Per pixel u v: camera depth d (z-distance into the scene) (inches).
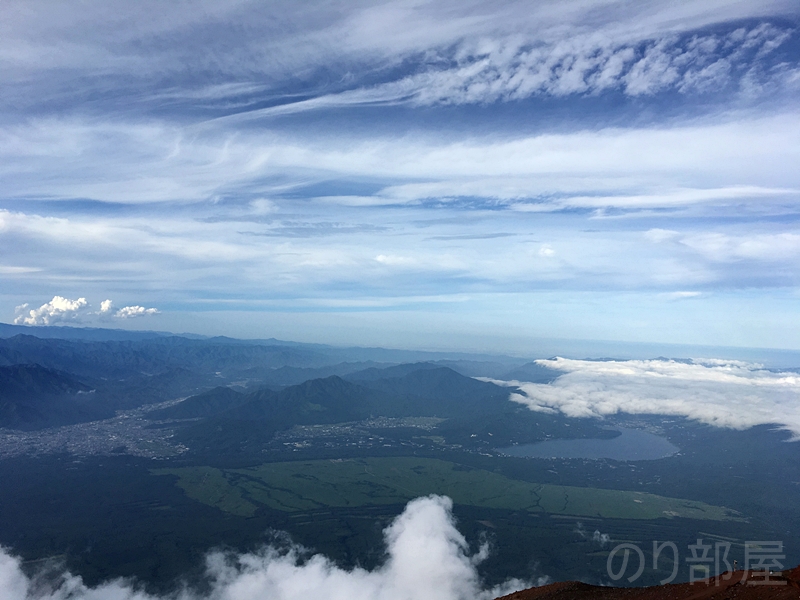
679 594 2057.1
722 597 1899.6
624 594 2266.2
